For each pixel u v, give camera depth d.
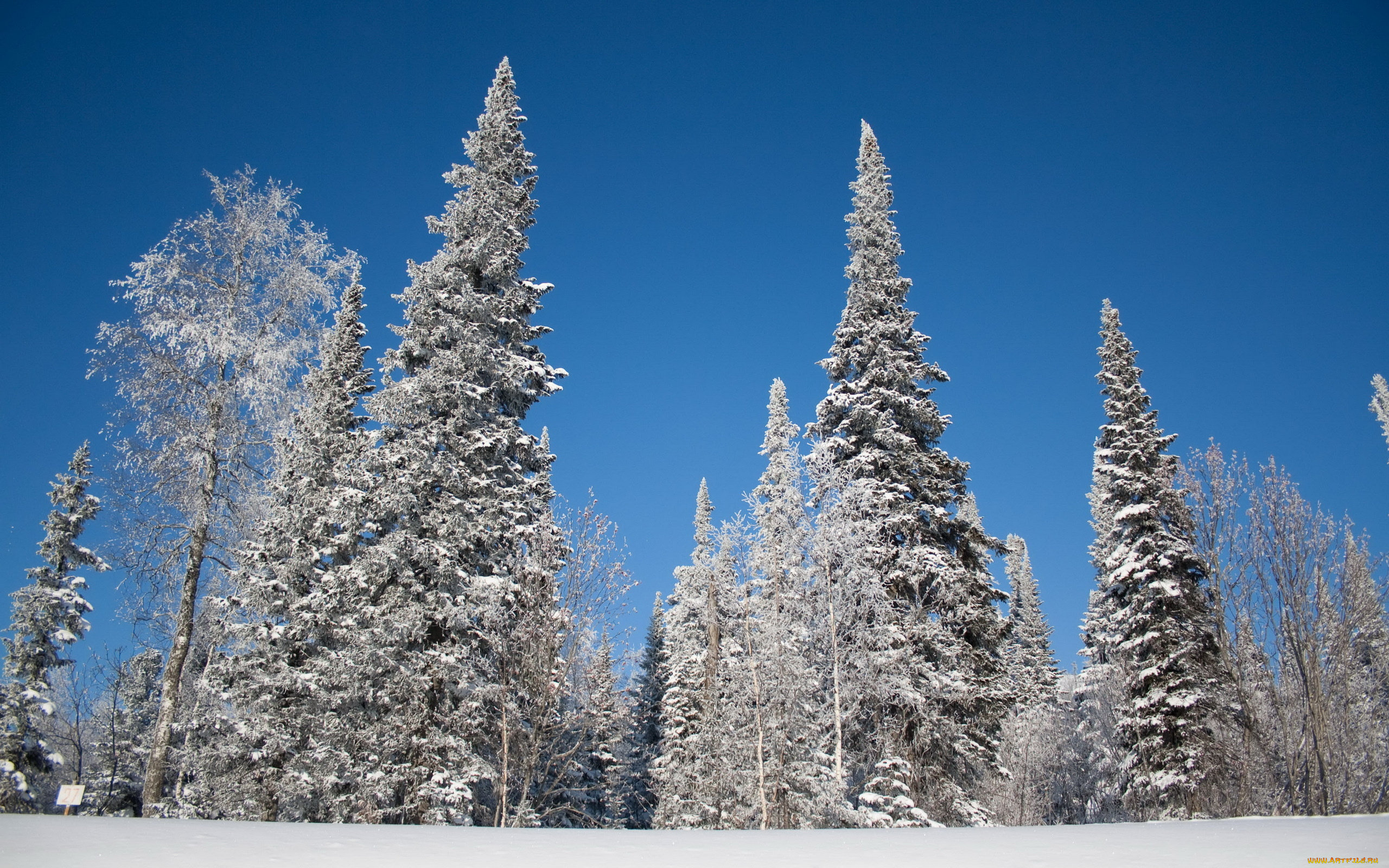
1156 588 22.69
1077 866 5.30
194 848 5.79
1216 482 19.58
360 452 20.72
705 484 33.16
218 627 20.50
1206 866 5.20
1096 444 25.98
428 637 18.38
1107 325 26.64
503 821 16.97
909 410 22.45
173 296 18.14
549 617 17.61
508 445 21.02
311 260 19.70
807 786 18.69
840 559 19.83
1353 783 17.22
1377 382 30.19
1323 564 17.98
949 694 19.91
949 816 19.33
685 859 5.86
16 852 5.41
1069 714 35.59
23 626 28.73
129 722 33.44
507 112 22.97
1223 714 21.27
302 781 17.48
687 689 29.23
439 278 20.61
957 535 22.34
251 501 18.20
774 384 27.19
